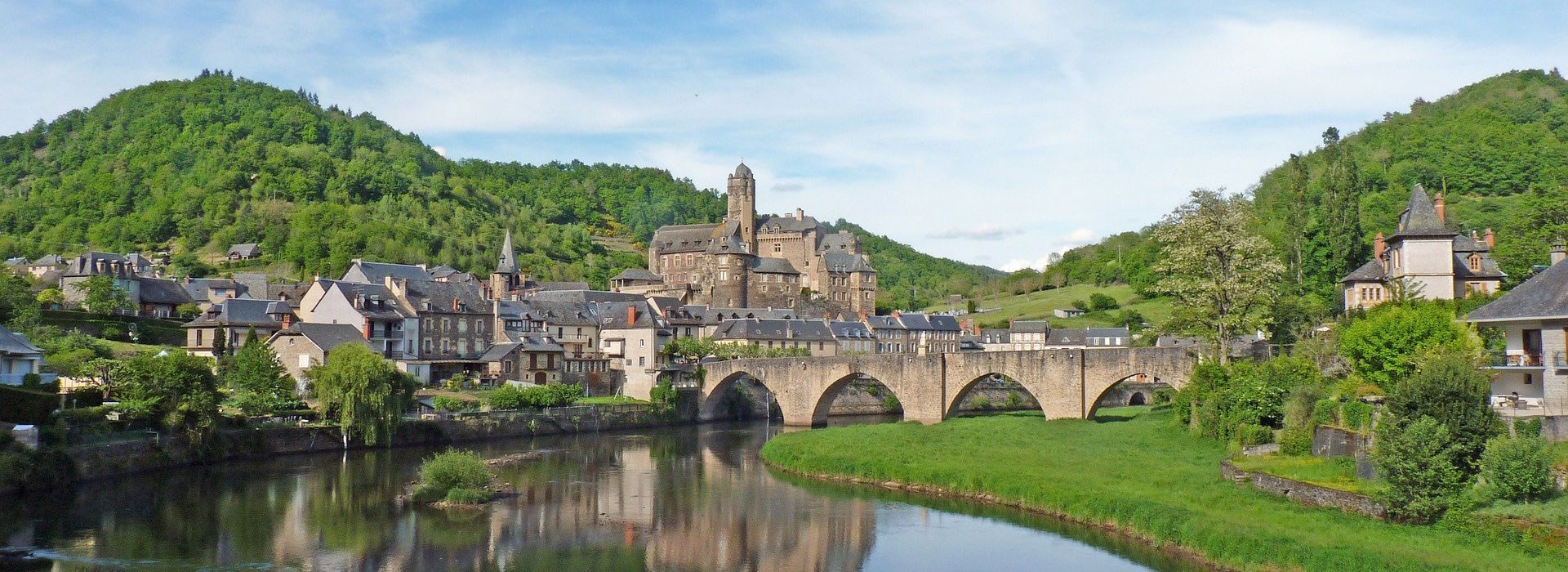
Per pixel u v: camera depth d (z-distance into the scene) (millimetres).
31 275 195000
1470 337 72562
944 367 124125
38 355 97125
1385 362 74062
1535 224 120812
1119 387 171125
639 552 64188
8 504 71250
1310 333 108312
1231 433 83562
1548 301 65000
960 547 64250
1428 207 105125
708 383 151750
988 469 82875
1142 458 83438
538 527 70312
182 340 157500
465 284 164875
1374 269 115500
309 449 101812
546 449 111562
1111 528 66375
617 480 90000
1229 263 100000
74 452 79000
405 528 69250
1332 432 68125
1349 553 49094
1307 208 156000
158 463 87000
